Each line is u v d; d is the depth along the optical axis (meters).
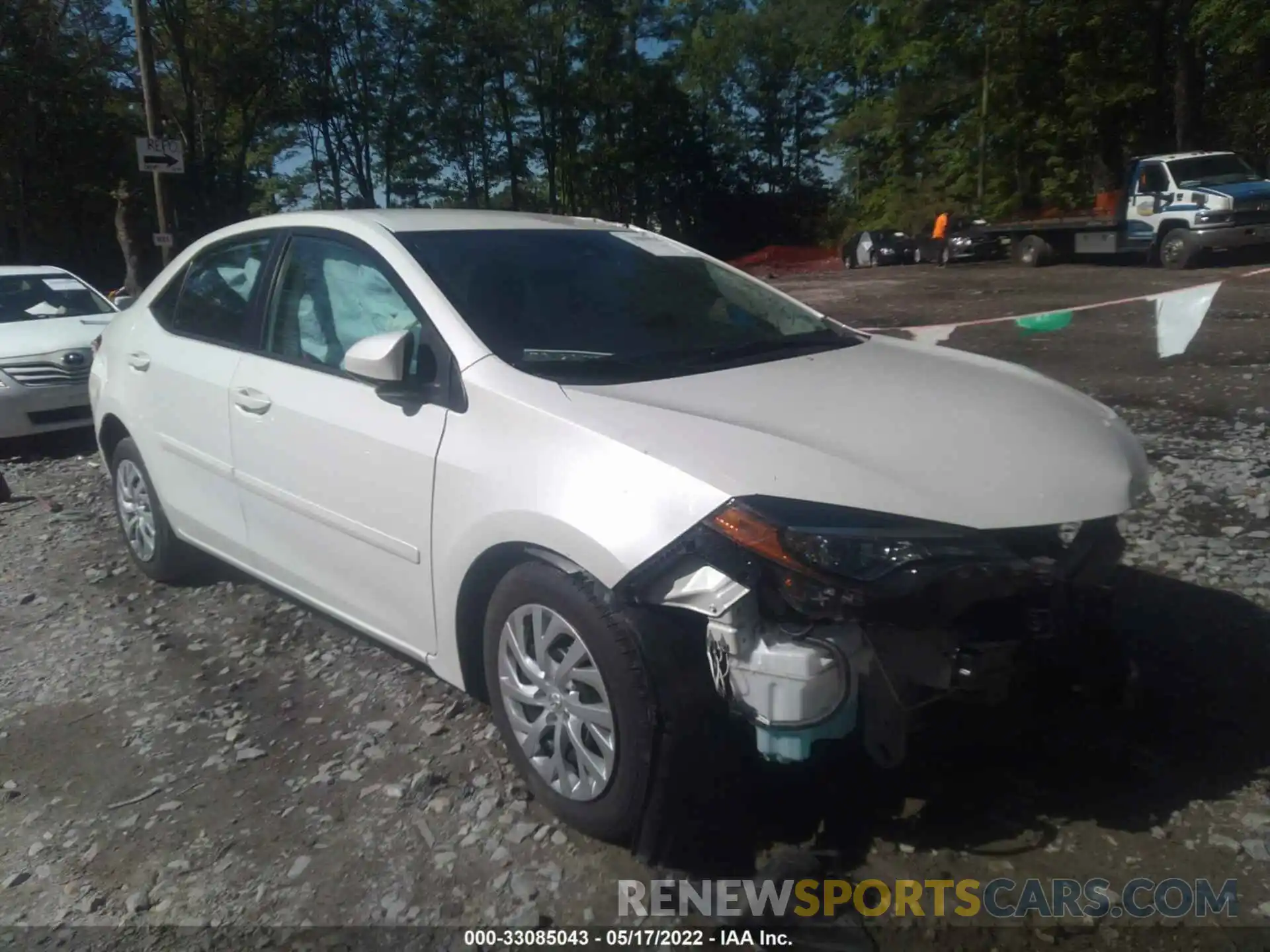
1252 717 3.72
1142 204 21.05
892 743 2.90
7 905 3.13
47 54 37.06
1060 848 3.11
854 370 3.76
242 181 46.06
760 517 2.78
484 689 3.66
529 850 3.21
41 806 3.61
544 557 3.16
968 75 34.66
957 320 14.34
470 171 54.91
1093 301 15.76
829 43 40.12
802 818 3.26
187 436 4.81
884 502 2.85
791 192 62.50
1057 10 30.19
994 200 33.50
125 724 4.12
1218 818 3.21
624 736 2.99
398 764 3.72
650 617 2.96
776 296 4.65
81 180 40.88
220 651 4.71
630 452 3.01
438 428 3.52
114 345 5.59
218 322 4.80
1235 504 5.84
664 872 3.07
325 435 3.94
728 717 2.98
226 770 3.75
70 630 5.04
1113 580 3.52
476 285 3.85
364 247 4.10
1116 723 3.71
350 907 3.03
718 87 62.62
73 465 8.52
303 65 46.66
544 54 53.03
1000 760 3.52
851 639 2.82
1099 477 3.18
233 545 4.71
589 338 3.78
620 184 59.16
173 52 41.31
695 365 3.71
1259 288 15.99
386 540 3.74
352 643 4.72
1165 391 9.00
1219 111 31.97
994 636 2.98
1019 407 3.48
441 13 49.06
